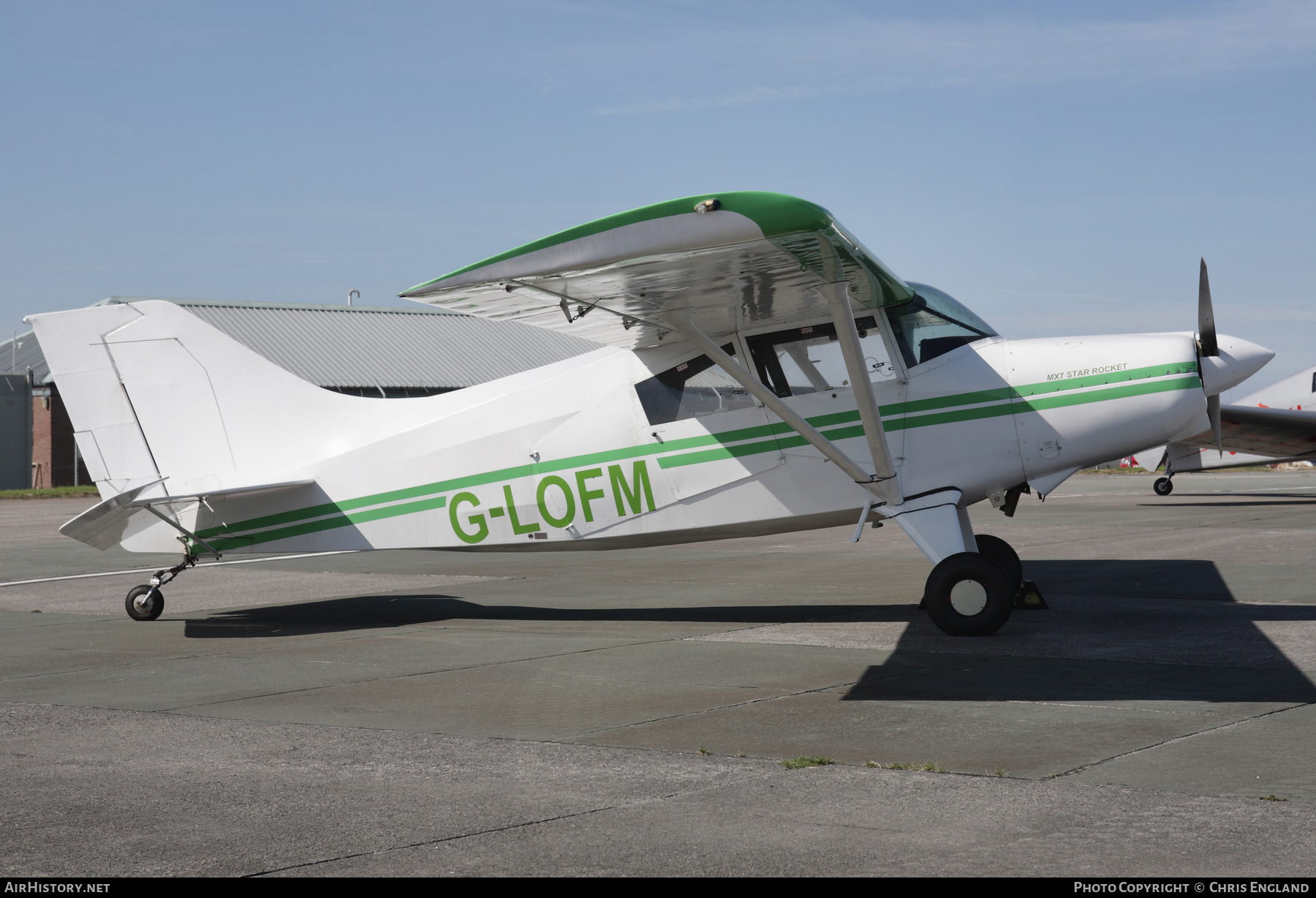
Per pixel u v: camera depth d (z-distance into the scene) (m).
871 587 9.92
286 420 8.42
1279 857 2.98
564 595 10.03
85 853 3.21
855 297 7.07
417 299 5.61
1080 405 7.29
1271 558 11.23
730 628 7.73
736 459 7.61
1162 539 13.62
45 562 14.45
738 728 4.67
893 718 4.78
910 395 7.39
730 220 4.96
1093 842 3.13
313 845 3.25
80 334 8.42
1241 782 3.68
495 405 8.12
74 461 38.53
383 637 7.72
